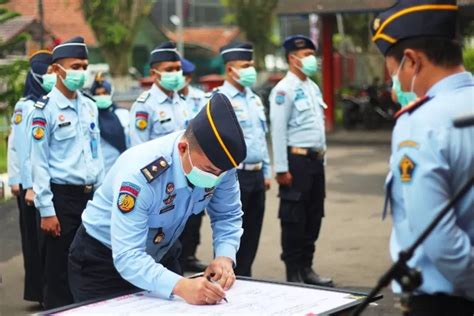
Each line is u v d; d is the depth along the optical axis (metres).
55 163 4.52
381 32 2.28
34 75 5.00
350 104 17.39
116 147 5.70
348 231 7.52
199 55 29.23
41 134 4.44
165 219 2.85
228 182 3.02
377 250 6.71
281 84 5.52
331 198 9.43
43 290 4.84
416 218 2.07
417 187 2.07
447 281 2.14
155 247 2.96
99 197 3.01
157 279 2.66
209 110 2.63
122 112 6.40
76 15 23.48
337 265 6.22
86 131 4.62
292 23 24.44
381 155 13.46
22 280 5.86
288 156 5.51
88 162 4.59
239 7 22.61
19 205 5.27
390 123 17.62
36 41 10.06
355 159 13.03
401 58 2.23
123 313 2.50
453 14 2.20
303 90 5.52
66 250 4.55
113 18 19.41
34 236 5.10
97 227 2.99
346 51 21.59
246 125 5.23
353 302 2.55
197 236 6.03
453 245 2.04
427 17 2.18
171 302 2.62
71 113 4.57
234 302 2.60
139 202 2.70
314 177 5.55
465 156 2.08
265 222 8.02
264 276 5.97
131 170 2.73
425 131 2.09
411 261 2.17
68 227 4.53
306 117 5.47
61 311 2.52
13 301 5.37
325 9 13.71
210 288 2.58
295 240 5.55
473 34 11.55
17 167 5.29
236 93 5.32
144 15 20.28
